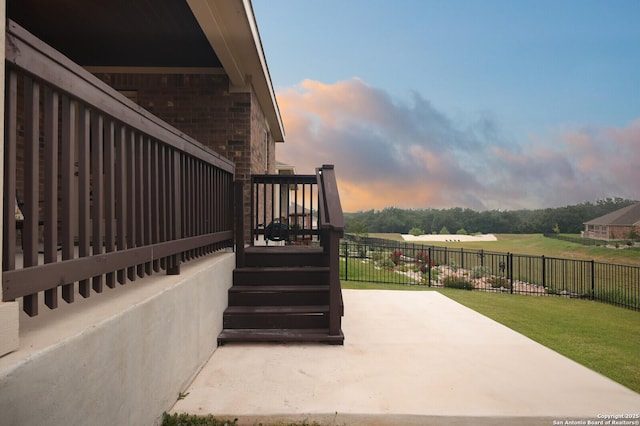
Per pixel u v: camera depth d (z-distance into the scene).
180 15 4.18
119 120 1.86
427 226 81.62
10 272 1.16
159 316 2.08
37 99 1.33
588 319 6.47
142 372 1.86
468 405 2.30
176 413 2.18
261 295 3.90
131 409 1.75
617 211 50.12
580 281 10.40
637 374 3.44
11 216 1.19
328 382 2.63
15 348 1.14
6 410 1.00
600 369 3.59
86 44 4.93
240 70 5.23
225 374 2.76
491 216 76.69
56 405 1.20
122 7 3.97
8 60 1.13
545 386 2.59
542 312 6.95
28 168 1.29
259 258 4.39
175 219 2.70
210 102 5.56
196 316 2.76
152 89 5.56
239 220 4.32
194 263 3.32
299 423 2.17
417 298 5.74
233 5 3.76
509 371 2.86
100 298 1.92
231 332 3.54
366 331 3.90
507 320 6.02
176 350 2.35
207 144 5.55
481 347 3.41
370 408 2.25
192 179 3.15
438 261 15.77
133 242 2.06
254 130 6.11
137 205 2.16
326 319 3.70
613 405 2.31
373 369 2.87
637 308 7.83
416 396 2.42
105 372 1.51
